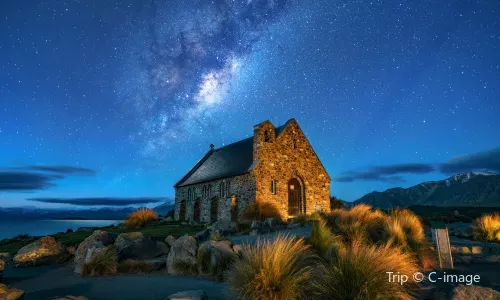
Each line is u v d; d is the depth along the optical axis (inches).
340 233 564.1
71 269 539.2
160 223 1267.2
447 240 473.1
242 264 328.2
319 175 1369.3
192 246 496.7
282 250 327.9
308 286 295.6
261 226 802.8
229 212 1264.8
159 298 344.5
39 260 589.0
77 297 313.7
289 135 1323.8
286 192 1262.3
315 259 391.5
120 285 409.4
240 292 302.0
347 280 279.0
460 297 272.4
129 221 1184.8
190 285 397.4
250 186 1205.1
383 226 606.5
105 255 498.0
